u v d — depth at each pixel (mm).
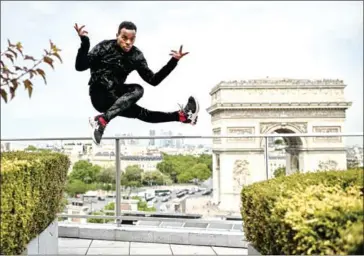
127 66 3504
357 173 2691
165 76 3643
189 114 3838
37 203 3109
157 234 4688
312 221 1861
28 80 2305
